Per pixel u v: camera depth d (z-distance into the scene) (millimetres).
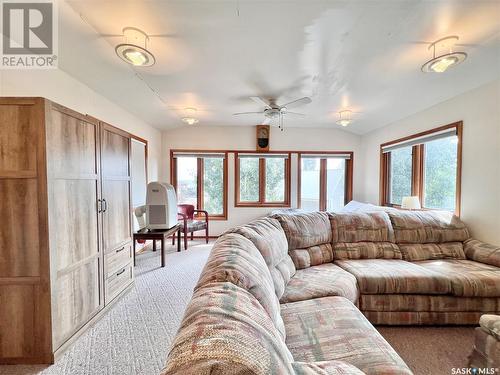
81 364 1615
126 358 1677
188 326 649
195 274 3164
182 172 5207
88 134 2010
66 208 1757
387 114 3920
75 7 1625
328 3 1609
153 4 1603
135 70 2543
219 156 5133
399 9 1657
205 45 2086
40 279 1592
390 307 2053
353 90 3061
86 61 2324
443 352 1767
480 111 2676
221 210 5242
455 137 3096
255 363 548
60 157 1704
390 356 1129
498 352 1306
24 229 1584
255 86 2957
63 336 1711
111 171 2344
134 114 3979
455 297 2059
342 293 1833
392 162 4379
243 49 2152
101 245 2166
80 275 1894
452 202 3160
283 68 2504
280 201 5266
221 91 3119
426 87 2891
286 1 1589
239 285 984
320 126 5086
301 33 1925
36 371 1552
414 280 2059
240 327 646
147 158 4457
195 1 1581
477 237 2705
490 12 1670
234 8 1646
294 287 1855
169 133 5094
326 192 5312
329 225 2684
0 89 1879
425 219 2807
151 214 3635
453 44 2035
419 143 3605
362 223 2717
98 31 1888
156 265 3486
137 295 2590
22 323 1599
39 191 1578
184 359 532
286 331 1330
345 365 926
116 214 2428
